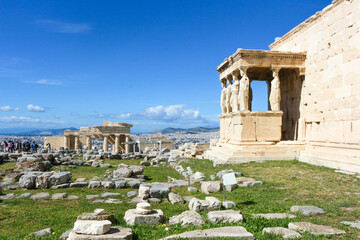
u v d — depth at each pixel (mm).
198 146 28484
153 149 43375
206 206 9555
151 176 20156
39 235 7848
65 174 16500
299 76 22531
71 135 54719
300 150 21000
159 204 11516
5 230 8555
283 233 7078
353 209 9305
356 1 16609
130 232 7199
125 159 32844
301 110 22172
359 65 16297
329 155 17734
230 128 23812
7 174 19984
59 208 11070
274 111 21531
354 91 16672
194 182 15500
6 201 12359
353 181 13172
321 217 8555
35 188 15633
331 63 18875
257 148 20844
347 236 6895
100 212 8172
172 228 7891
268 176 15406
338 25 18188
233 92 23172
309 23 21531
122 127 52719
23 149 43625
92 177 19562
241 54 21375
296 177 14812
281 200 10828
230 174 10562
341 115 17750
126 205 11398
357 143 16188
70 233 7090
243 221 8211
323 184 13008
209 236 6965
